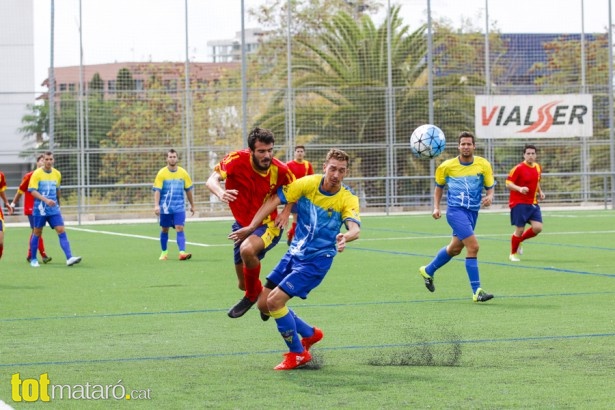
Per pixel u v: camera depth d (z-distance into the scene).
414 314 11.46
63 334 10.20
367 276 15.90
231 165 9.36
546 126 38.94
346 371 8.09
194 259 19.91
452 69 40.41
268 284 8.63
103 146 37.66
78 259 18.81
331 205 8.41
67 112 37.44
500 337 9.69
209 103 38.34
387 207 37.47
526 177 18.33
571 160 40.25
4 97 38.47
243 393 7.29
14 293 14.09
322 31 39.53
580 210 39.09
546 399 6.97
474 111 39.34
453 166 13.33
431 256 19.73
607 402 6.86
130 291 14.20
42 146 38.75
